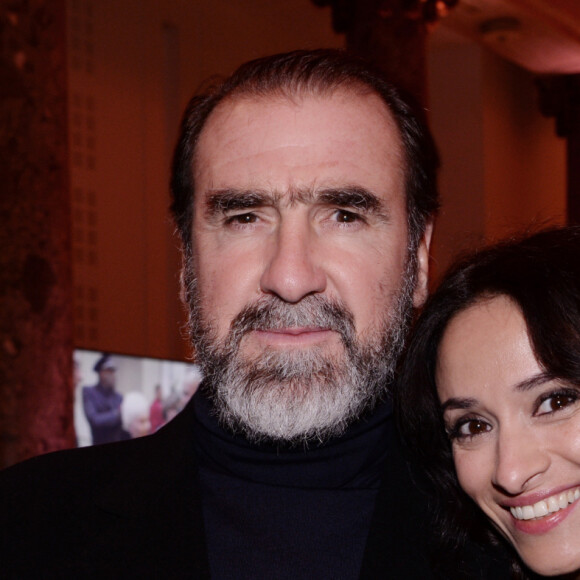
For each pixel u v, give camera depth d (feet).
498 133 36.04
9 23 15.21
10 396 14.94
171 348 28.02
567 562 6.69
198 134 7.21
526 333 6.69
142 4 27.84
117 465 7.43
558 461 6.66
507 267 6.93
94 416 21.77
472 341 6.89
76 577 6.68
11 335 15.01
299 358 6.59
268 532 6.78
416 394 7.50
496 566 7.34
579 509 6.71
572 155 37.35
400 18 22.65
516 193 37.17
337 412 6.63
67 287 15.74
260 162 6.71
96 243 26.12
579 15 34.04
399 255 6.96
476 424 7.07
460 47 35.29
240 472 7.00
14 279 15.08
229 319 6.77
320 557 6.68
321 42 33.32
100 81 26.48
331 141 6.74
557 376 6.54
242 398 6.64
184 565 6.66
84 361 21.80
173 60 28.86
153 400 22.94
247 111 6.89
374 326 6.76
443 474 7.49
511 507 6.90
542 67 36.99
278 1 30.94
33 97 15.34
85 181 25.89
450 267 7.45
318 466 6.89
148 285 27.50
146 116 27.76
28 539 6.94
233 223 6.86
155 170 27.96
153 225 27.78
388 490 6.96
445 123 35.42
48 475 7.38
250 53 31.37
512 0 32.24
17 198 15.15
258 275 6.73
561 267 6.77
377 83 7.19
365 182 6.76
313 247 6.71
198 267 7.00
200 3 29.53
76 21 25.89
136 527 6.88
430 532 7.06
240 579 6.64
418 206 7.27
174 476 7.13
